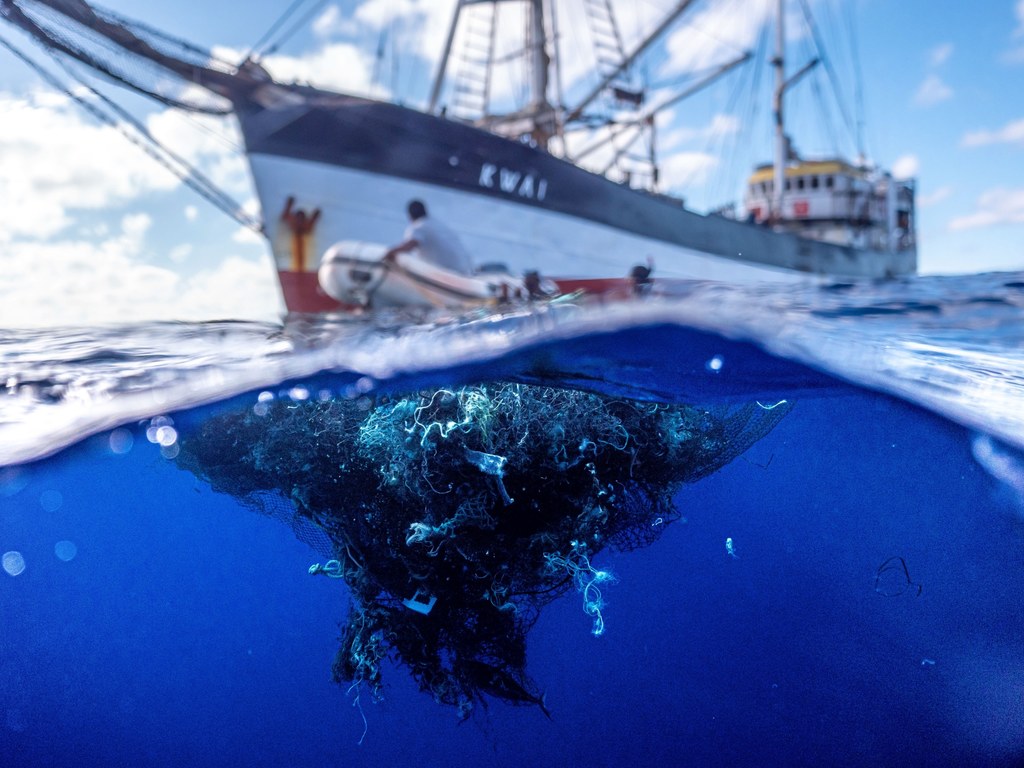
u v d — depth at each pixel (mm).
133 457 4387
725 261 19062
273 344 5527
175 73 12883
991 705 3844
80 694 4242
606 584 3896
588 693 4035
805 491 4672
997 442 4551
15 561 4977
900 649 4039
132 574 4582
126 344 5844
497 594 3439
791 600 4195
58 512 4910
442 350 4484
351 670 3598
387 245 14406
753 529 4363
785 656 4047
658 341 4410
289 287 14180
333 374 4125
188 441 3930
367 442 3410
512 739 3973
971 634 4156
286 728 4043
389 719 4059
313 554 4012
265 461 3629
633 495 3615
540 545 3424
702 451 3742
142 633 4422
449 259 14680
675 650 4020
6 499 4922
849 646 4023
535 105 21562
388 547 3486
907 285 5961
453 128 14625
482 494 3348
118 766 3844
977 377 4156
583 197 16203
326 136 13836
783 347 4230
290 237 14117
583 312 4777
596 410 3436
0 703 4258
